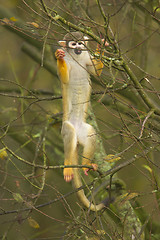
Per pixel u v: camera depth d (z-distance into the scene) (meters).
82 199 9.88
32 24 8.66
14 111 13.77
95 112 10.93
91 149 9.92
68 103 10.18
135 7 12.52
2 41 16.50
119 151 9.50
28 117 14.53
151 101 9.34
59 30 9.78
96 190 10.56
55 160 13.60
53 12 9.23
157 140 8.82
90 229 8.68
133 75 8.98
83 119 10.30
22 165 11.69
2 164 9.72
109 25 9.06
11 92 14.41
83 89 10.20
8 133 13.09
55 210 12.57
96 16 10.69
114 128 10.68
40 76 17.45
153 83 10.72
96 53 9.01
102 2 10.87
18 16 11.22
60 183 13.27
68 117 10.23
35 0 9.50
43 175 9.01
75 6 10.99
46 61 14.05
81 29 8.49
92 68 10.02
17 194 8.77
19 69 16.97
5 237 9.11
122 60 8.70
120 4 10.43
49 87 17.61
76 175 10.12
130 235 10.70
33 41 13.22
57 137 14.40
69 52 9.97
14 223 9.27
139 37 13.02
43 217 12.53
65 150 9.98
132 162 8.79
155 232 12.16
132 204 11.85
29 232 12.11
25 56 17.17
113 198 9.84
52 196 11.25
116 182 11.14
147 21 12.41
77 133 10.17
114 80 8.26
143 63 12.73
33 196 8.77
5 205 10.02
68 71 10.02
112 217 11.01
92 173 11.98
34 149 13.40
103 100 12.33
